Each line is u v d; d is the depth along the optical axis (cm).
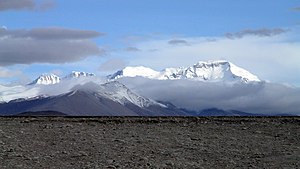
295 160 2698
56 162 2673
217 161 2698
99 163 2652
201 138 3219
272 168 2558
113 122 3778
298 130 3412
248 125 3609
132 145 3034
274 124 3628
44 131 3394
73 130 3441
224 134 3331
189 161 2697
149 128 3541
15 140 3131
